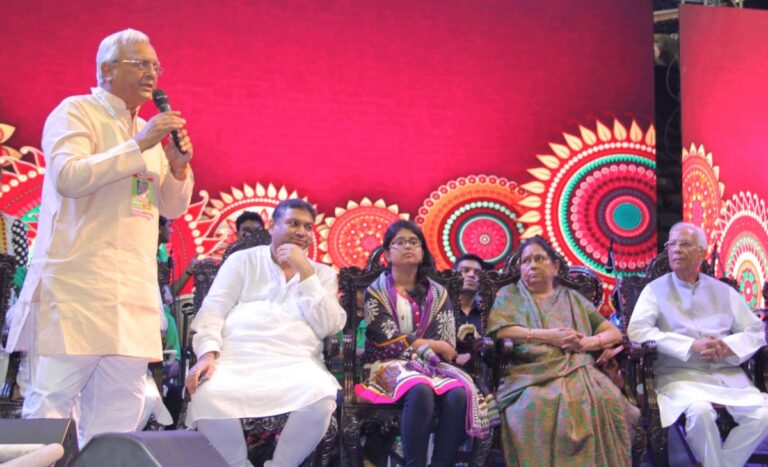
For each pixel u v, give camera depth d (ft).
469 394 12.18
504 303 14.26
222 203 19.43
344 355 12.96
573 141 21.02
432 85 20.66
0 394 11.96
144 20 19.42
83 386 9.64
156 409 12.33
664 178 21.24
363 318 13.71
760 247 21.76
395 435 13.12
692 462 13.51
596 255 20.79
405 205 20.25
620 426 12.69
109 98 10.05
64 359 9.36
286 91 20.03
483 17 21.02
